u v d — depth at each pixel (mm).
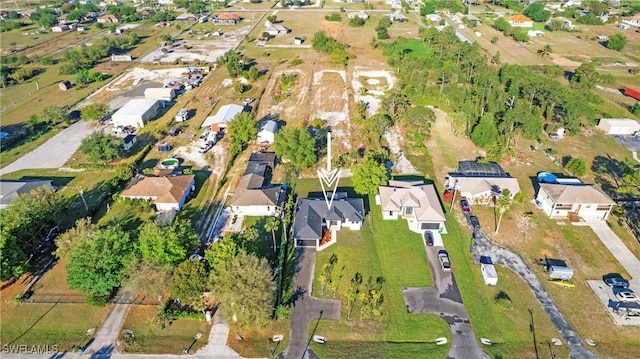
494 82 116250
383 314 55500
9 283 60219
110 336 52594
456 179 79250
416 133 99250
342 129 104000
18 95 126438
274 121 106500
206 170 87875
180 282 52906
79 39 188250
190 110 115062
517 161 89938
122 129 103438
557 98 104125
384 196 74562
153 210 75188
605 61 156500
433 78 134375
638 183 76375
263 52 165625
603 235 69000
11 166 89000
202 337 52562
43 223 66562
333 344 51531
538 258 64500
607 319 54656
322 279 59188
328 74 141250
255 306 49875
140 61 157000
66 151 95250
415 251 66062
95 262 55094
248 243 62625
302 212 71000
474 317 55031
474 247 66688
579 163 83625
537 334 52781
